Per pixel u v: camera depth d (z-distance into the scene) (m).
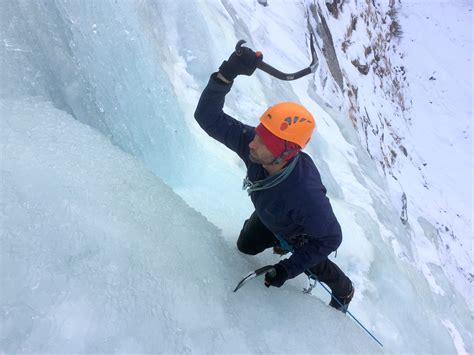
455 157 24.58
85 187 1.79
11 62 2.09
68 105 2.38
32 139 1.84
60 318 1.33
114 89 2.65
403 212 11.01
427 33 31.16
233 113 5.23
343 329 2.31
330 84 11.51
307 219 1.89
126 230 1.76
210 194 3.32
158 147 3.02
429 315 5.94
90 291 1.45
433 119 26.45
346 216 5.47
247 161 2.02
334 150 7.92
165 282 1.69
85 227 1.62
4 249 1.37
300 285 3.08
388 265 5.46
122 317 1.46
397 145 20.20
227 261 2.16
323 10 16.09
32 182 1.63
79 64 2.43
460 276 13.56
